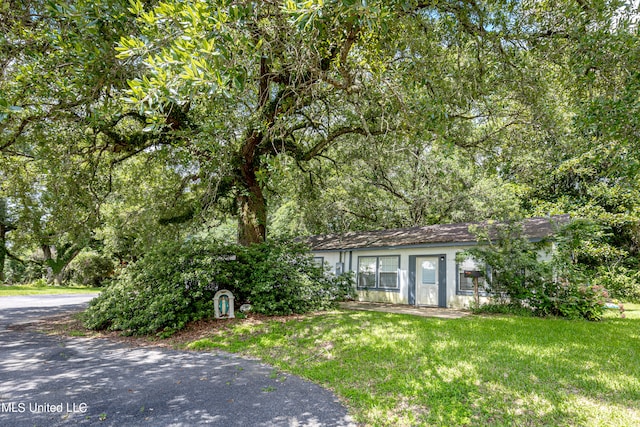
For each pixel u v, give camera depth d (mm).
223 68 4160
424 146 10273
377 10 4375
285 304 9688
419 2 7367
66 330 8945
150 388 4738
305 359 6000
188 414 3932
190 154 9812
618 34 5492
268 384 4910
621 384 4527
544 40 6895
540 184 18594
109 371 5496
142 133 10867
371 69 7070
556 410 3889
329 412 4012
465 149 11117
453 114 8758
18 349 6953
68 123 8266
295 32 5645
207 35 3973
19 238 13945
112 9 4906
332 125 12086
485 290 11023
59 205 10227
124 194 13609
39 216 12102
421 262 13266
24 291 21266
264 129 8305
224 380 5078
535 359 5508
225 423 3727
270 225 25750
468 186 19188
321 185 15336
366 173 18359
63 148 9008
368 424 3730
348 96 7805
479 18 6871
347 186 19000
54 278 28172
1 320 10641
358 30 6535
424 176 19188
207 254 9367
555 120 8805
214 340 7422
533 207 18812
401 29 6688
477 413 3889
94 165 10992
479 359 5500
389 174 19312
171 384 4895
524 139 9836
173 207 12438
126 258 28844
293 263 11133
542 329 7699
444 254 12633
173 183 12867
